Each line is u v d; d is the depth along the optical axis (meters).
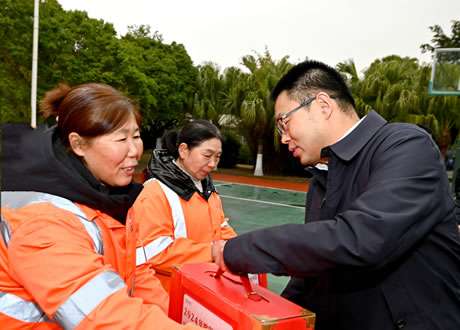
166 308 1.39
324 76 1.31
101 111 0.98
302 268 1.02
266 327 0.85
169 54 19.55
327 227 1.01
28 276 0.85
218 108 18.05
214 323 1.02
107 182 1.06
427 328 1.14
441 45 18.38
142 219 1.83
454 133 16.67
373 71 15.01
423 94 14.41
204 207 2.15
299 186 14.49
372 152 1.21
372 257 0.96
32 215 0.89
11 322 0.89
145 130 23.03
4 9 12.56
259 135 17.08
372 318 1.18
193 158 2.08
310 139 1.33
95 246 0.98
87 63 14.79
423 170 1.06
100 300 0.83
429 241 1.16
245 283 1.03
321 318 1.32
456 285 1.18
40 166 0.94
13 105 12.30
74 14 15.09
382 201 1.01
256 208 9.67
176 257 1.78
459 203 2.71
